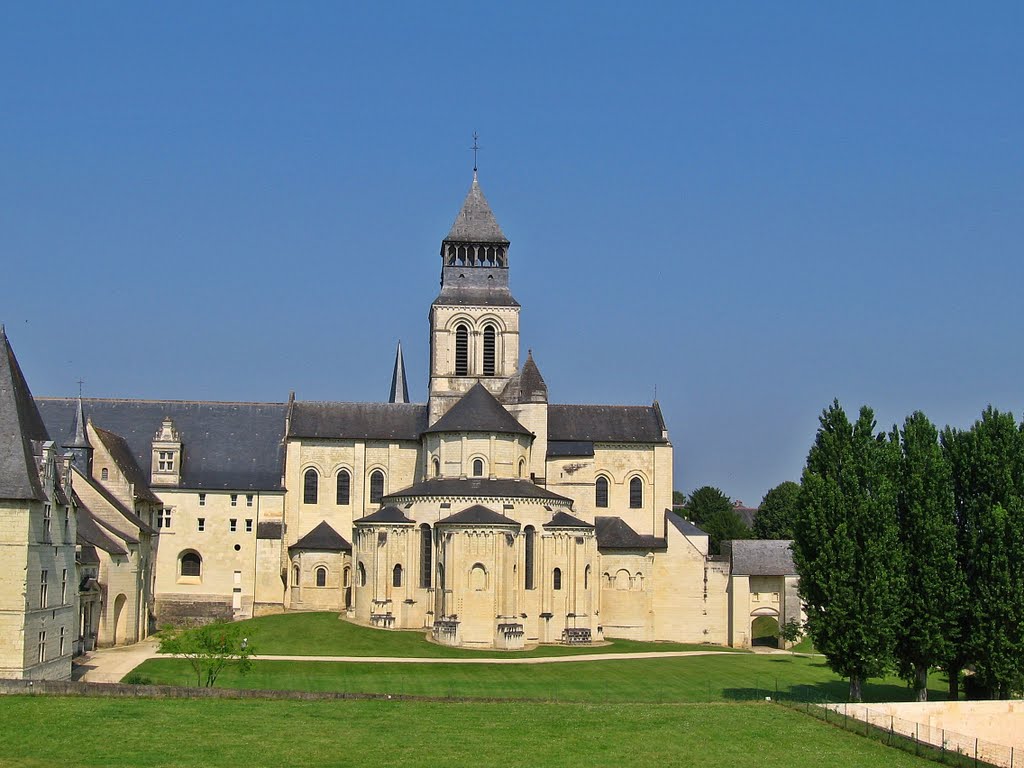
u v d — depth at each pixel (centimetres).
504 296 14738
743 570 14000
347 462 14438
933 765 6494
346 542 14025
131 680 9062
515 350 14638
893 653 8962
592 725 7119
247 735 6512
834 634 8756
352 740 6500
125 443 14150
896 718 7894
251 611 13962
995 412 9244
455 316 14600
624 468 14650
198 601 13962
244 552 14112
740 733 7031
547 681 10006
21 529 7806
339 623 12588
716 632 13962
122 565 11450
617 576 13900
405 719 7119
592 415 14912
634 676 10519
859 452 9200
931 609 8750
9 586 7756
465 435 12838
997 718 8012
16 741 6153
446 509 12238
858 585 8781
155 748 6147
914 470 9062
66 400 14750
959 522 9106
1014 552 8681
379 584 12431
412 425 14700
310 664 10375
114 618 11325
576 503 14262
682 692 9662
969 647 8738
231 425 14838
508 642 11738
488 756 6266
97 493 11775
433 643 11725
